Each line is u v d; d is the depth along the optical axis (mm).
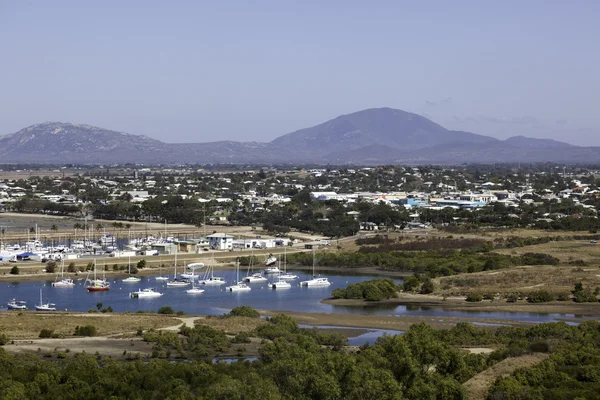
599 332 177000
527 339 171500
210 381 130250
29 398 122438
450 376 127062
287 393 116062
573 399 112188
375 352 135750
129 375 134125
